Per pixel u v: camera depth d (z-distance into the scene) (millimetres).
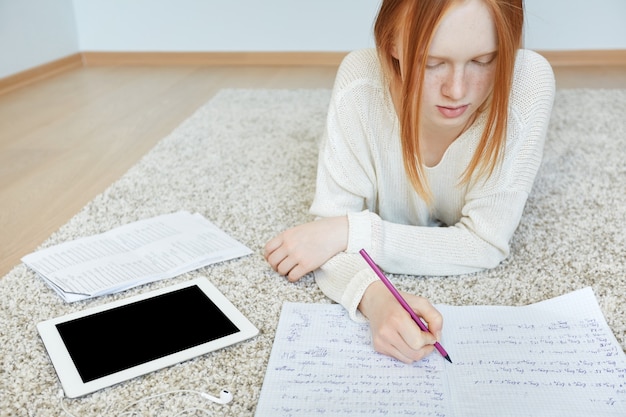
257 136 1821
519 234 1154
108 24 3203
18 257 1133
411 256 958
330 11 3033
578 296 898
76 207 1381
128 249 1090
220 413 707
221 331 841
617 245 1109
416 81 790
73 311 916
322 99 2275
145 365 776
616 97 2197
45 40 2945
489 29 729
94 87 2682
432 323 775
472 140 945
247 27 3125
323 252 941
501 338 812
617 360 765
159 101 2398
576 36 2939
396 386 728
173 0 3121
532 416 676
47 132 2002
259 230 1189
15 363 799
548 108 953
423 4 732
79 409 715
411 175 954
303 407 696
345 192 1041
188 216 1236
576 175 1468
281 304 917
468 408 690
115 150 1798
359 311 867
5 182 1554
